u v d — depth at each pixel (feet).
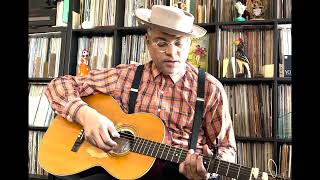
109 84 5.03
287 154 5.93
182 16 4.36
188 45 4.60
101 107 4.86
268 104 6.15
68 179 4.87
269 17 6.56
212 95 4.64
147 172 4.20
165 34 4.42
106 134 4.31
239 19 6.35
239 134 6.21
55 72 7.22
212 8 6.63
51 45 7.34
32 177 7.02
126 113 4.75
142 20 4.68
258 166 6.08
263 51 6.29
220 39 6.49
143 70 5.00
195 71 4.85
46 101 7.30
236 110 6.28
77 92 5.02
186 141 4.56
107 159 4.38
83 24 7.12
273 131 6.02
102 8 7.13
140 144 4.24
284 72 6.11
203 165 3.68
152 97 4.76
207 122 4.67
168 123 4.61
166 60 4.49
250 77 6.19
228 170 3.59
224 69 6.32
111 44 7.02
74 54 7.21
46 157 4.73
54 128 4.91
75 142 4.72
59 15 7.32
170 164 4.24
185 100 4.64
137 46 6.95
